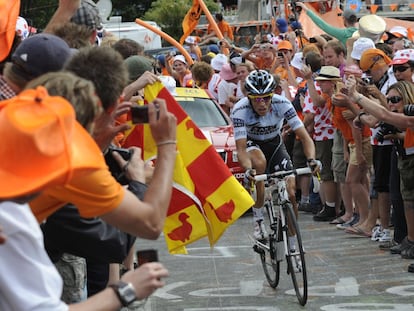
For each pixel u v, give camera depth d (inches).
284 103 713.0
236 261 768.3
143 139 422.9
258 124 725.3
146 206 255.0
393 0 1823.3
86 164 206.1
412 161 716.0
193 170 409.1
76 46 407.5
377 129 794.2
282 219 626.8
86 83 237.0
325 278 688.4
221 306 606.2
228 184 408.5
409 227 745.0
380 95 768.9
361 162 851.4
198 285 675.4
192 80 1264.8
